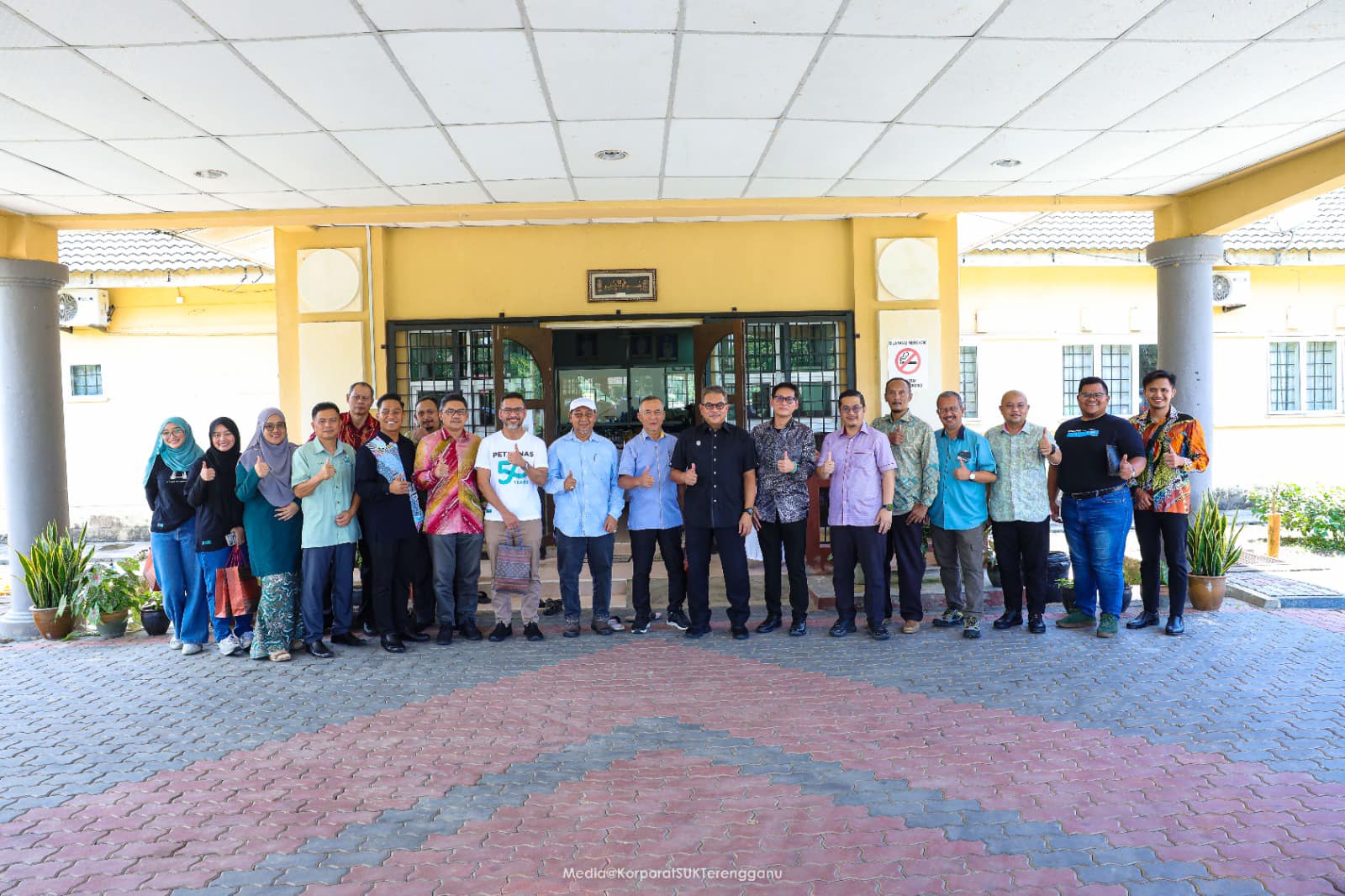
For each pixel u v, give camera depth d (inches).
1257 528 448.8
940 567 259.1
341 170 255.1
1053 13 165.6
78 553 277.3
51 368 285.7
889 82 198.2
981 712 184.9
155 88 188.5
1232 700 188.9
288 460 236.4
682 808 143.2
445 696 201.3
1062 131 235.8
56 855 131.2
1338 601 273.6
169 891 120.6
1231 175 283.3
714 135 233.8
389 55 176.2
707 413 242.1
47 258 298.8
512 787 152.2
